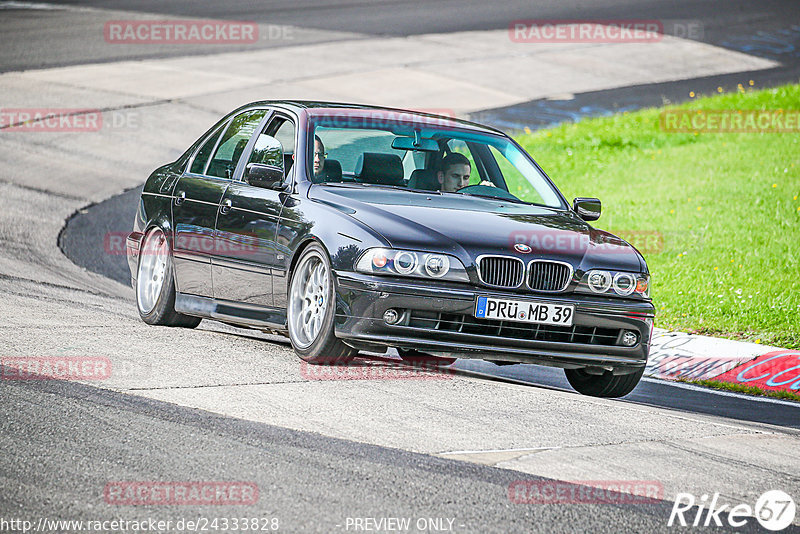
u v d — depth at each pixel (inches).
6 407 701.3
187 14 4109.3
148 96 2871.6
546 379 1051.9
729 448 740.0
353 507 550.3
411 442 676.7
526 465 647.8
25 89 2856.8
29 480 567.8
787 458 727.7
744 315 1310.3
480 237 863.1
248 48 3533.5
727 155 2372.0
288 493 565.6
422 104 2876.5
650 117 2785.4
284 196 938.7
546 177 1056.8
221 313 994.1
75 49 3410.4
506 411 783.1
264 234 938.1
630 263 900.6
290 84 3051.2
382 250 835.4
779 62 3582.7
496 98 3011.8
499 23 4089.6
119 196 2011.6
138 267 1113.4
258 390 788.6
